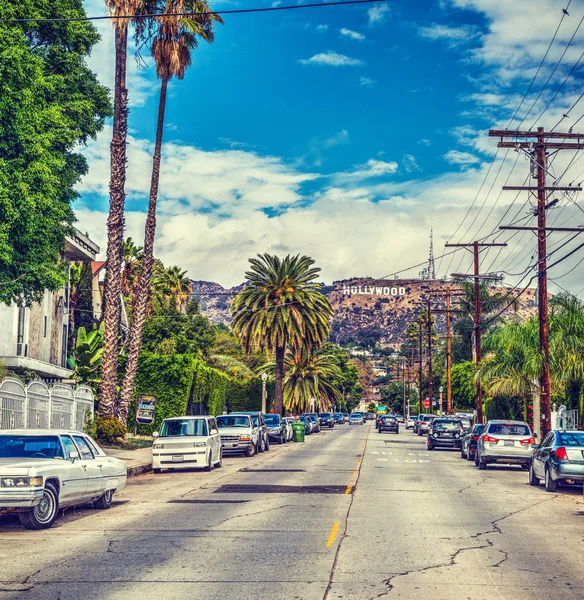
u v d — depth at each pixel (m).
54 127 22.20
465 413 83.19
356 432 82.12
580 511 17.20
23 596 8.63
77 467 14.89
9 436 14.99
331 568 10.22
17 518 14.91
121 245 33.22
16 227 20.80
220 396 61.06
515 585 9.27
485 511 16.67
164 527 13.88
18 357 34.44
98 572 9.95
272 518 15.06
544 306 32.91
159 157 35.75
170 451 26.92
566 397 45.09
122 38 32.97
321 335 64.44
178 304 78.62
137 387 46.22
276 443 50.09
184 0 35.12
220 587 9.09
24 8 22.30
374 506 17.11
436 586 9.17
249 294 62.81
